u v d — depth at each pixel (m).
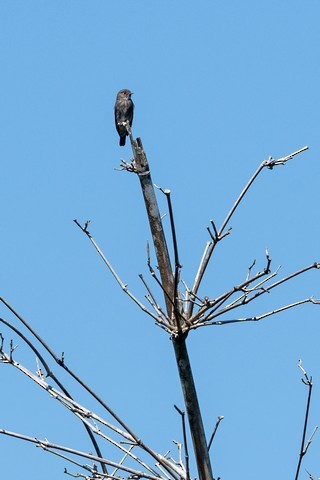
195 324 10.37
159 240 11.48
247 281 10.19
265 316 10.32
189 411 10.62
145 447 10.27
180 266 10.08
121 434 10.27
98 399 10.38
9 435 10.30
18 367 10.60
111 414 10.34
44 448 10.27
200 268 10.68
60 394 10.44
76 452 10.18
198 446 10.59
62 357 10.49
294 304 10.33
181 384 10.63
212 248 10.60
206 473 10.49
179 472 10.31
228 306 10.30
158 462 10.28
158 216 11.69
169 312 10.96
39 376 10.70
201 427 10.63
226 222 10.80
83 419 10.33
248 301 10.25
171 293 11.08
